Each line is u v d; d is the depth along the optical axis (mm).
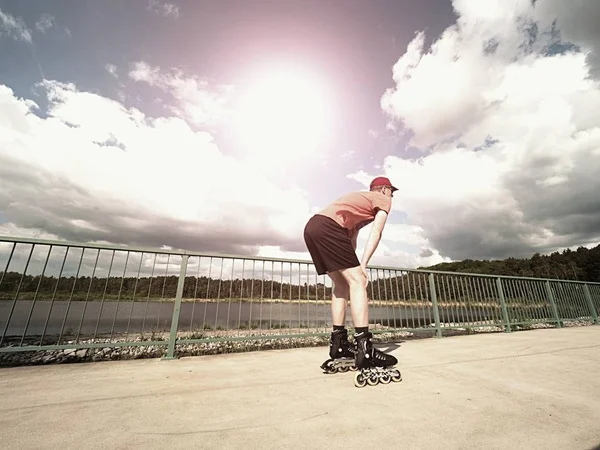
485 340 3904
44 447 962
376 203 2039
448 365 2250
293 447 956
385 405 1353
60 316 16016
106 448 957
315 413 1261
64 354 3424
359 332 1774
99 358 3418
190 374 2076
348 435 1041
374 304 4570
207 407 1354
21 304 22609
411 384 1713
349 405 1357
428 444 970
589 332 4969
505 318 5449
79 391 1654
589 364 2270
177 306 3045
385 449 937
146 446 966
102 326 10828
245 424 1146
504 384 1702
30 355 3289
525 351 2924
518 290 6137
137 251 3221
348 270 1876
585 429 1087
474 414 1235
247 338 3246
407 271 4891
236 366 2367
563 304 6922
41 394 1600
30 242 2844
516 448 941
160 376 2020
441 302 5043
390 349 3133
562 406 1333
